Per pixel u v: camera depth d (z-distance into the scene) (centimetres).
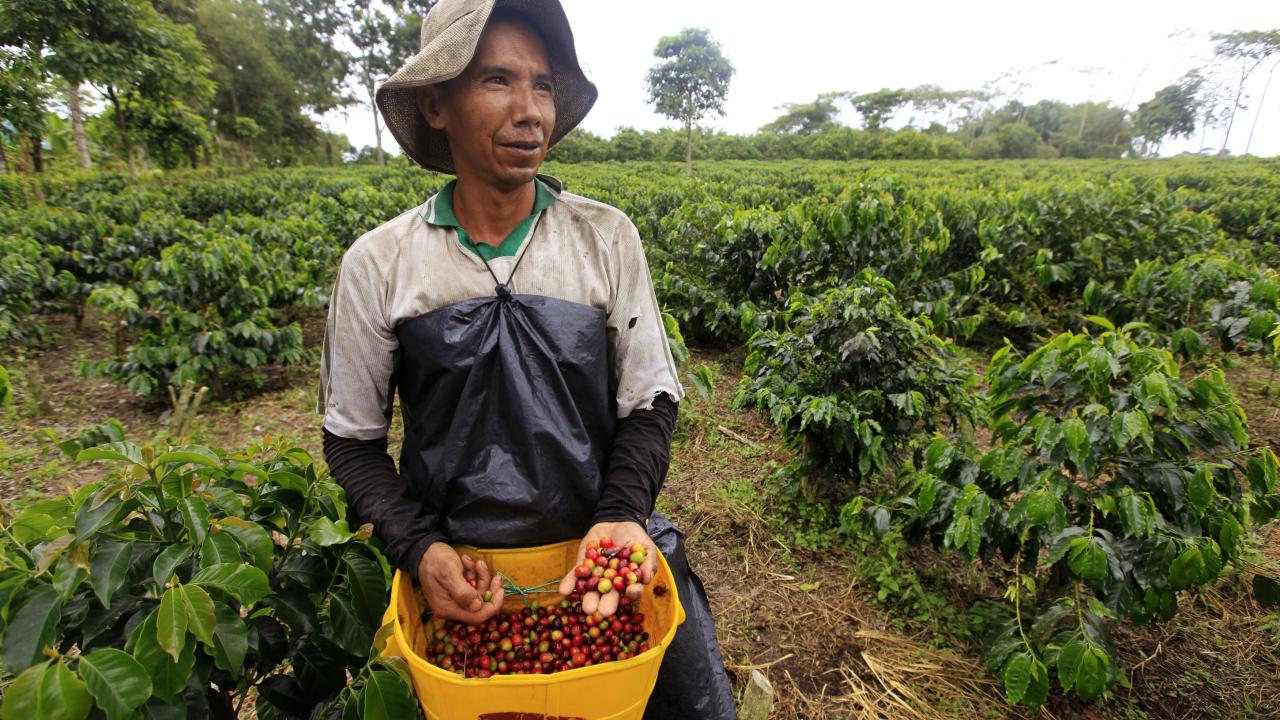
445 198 136
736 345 691
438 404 131
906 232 518
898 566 320
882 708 251
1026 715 248
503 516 132
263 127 3725
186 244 695
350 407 138
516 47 126
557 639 138
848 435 335
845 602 307
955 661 272
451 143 134
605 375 142
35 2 1265
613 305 145
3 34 1284
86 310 864
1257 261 698
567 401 132
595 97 162
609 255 142
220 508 131
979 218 721
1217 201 1130
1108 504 224
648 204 1009
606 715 121
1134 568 220
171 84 1512
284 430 517
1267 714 248
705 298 631
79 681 99
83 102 2094
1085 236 639
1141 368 235
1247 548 338
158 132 1630
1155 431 237
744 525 366
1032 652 230
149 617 109
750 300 627
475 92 125
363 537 131
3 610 110
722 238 645
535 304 131
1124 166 3350
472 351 128
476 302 129
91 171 2062
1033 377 256
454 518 134
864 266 525
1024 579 249
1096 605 221
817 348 371
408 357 134
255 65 3509
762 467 430
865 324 349
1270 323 382
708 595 313
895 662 271
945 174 2683
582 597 125
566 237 138
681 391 156
